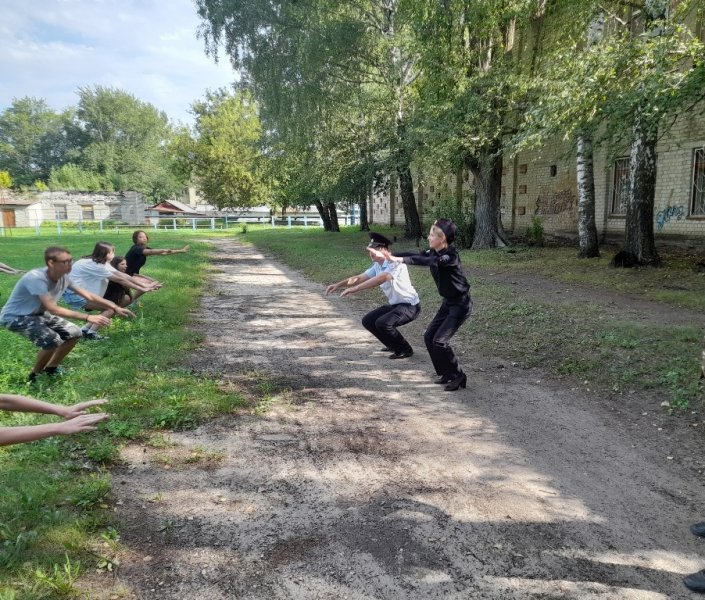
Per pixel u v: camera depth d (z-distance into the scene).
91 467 3.74
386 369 6.49
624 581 2.78
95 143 80.69
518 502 3.52
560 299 9.79
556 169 21.53
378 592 2.66
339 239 27.30
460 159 17.08
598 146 10.20
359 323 9.11
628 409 5.14
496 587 2.71
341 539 3.08
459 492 3.64
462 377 5.77
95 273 7.48
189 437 4.38
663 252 15.56
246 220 53.28
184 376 5.78
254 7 19.30
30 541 2.80
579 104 8.34
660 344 6.62
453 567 2.86
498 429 4.72
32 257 17.39
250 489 3.61
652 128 9.23
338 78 20.42
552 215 21.91
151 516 3.24
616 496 3.62
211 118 50.47
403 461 4.09
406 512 3.38
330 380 6.03
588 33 14.12
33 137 89.25
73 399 4.84
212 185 50.31
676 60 7.96
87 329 7.01
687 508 3.49
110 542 2.93
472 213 20.59
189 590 2.63
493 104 15.53
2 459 3.67
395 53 19.75
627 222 13.36
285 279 14.71
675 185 16.12
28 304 5.25
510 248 18.23
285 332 8.38
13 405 2.46
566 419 4.95
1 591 2.44
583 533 3.19
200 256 19.97
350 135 22.38
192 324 8.76
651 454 4.23
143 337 7.25
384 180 23.75
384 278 6.50
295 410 5.09
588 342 6.95
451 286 5.65
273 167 28.47
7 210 53.81
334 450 4.25
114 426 4.32
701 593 2.69
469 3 14.41
